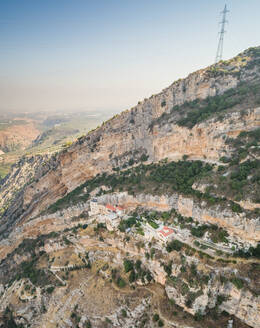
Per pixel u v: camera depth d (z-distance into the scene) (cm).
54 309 9306
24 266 12150
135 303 8125
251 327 6456
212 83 13525
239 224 7581
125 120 15612
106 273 9531
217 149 10819
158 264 8331
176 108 14238
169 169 11950
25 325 9494
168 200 10162
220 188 8644
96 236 10950
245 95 11862
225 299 6881
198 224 8800
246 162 8881
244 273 6738
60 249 11806
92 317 8250
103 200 12388
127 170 14238
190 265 7588
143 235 9362
